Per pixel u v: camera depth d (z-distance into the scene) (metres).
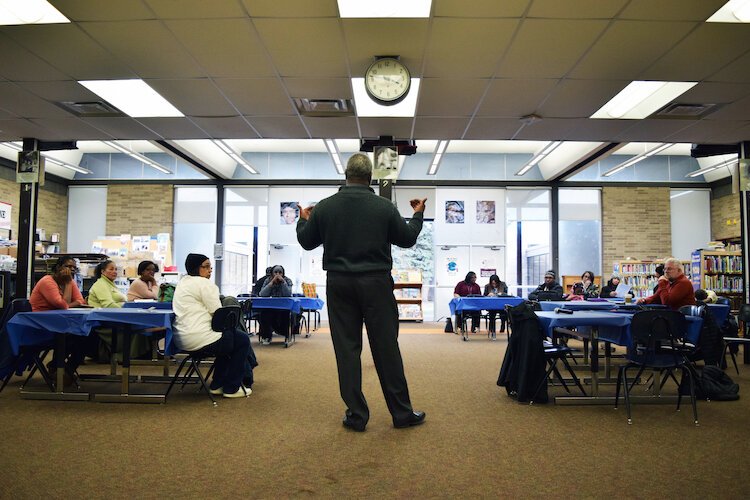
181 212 14.57
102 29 4.70
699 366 5.79
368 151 8.16
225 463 2.75
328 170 14.44
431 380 5.30
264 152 14.47
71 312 4.28
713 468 2.73
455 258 14.30
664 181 14.40
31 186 7.94
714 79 5.68
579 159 11.87
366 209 3.38
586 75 5.64
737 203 13.57
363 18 4.52
